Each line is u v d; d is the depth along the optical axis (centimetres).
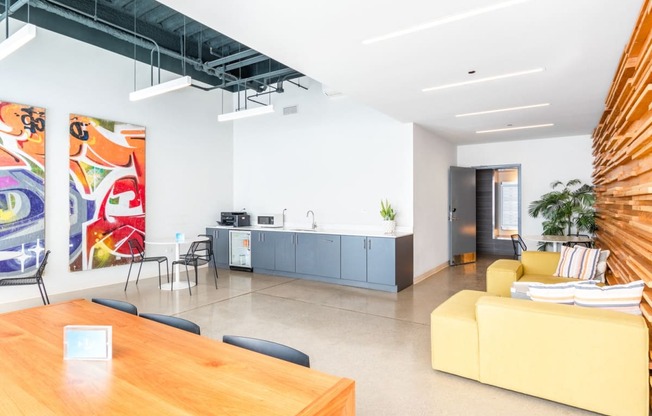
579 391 224
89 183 535
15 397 117
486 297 269
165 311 438
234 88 769
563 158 728
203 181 715
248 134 764
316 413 110
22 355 149
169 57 635
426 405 236
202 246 709
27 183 469
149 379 129
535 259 468
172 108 657
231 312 435
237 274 663
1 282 420
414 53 323
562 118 562
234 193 784
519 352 243
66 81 512
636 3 242
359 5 246
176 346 159
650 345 233
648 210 261
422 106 494
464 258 775
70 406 111
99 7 484
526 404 236
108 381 127
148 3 483
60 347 158
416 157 605
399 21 267
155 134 629
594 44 303
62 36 509
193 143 695
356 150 639
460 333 268
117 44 569
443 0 240
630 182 340
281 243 646
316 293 527
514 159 774
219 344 161
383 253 543
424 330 376
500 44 305
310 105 685
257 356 149
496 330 251
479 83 403
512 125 615
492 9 251
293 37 294
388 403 239
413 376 276
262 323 396
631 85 296
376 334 364
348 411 124
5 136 451
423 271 634
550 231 699
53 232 498
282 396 117
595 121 582
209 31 560
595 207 660
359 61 342
